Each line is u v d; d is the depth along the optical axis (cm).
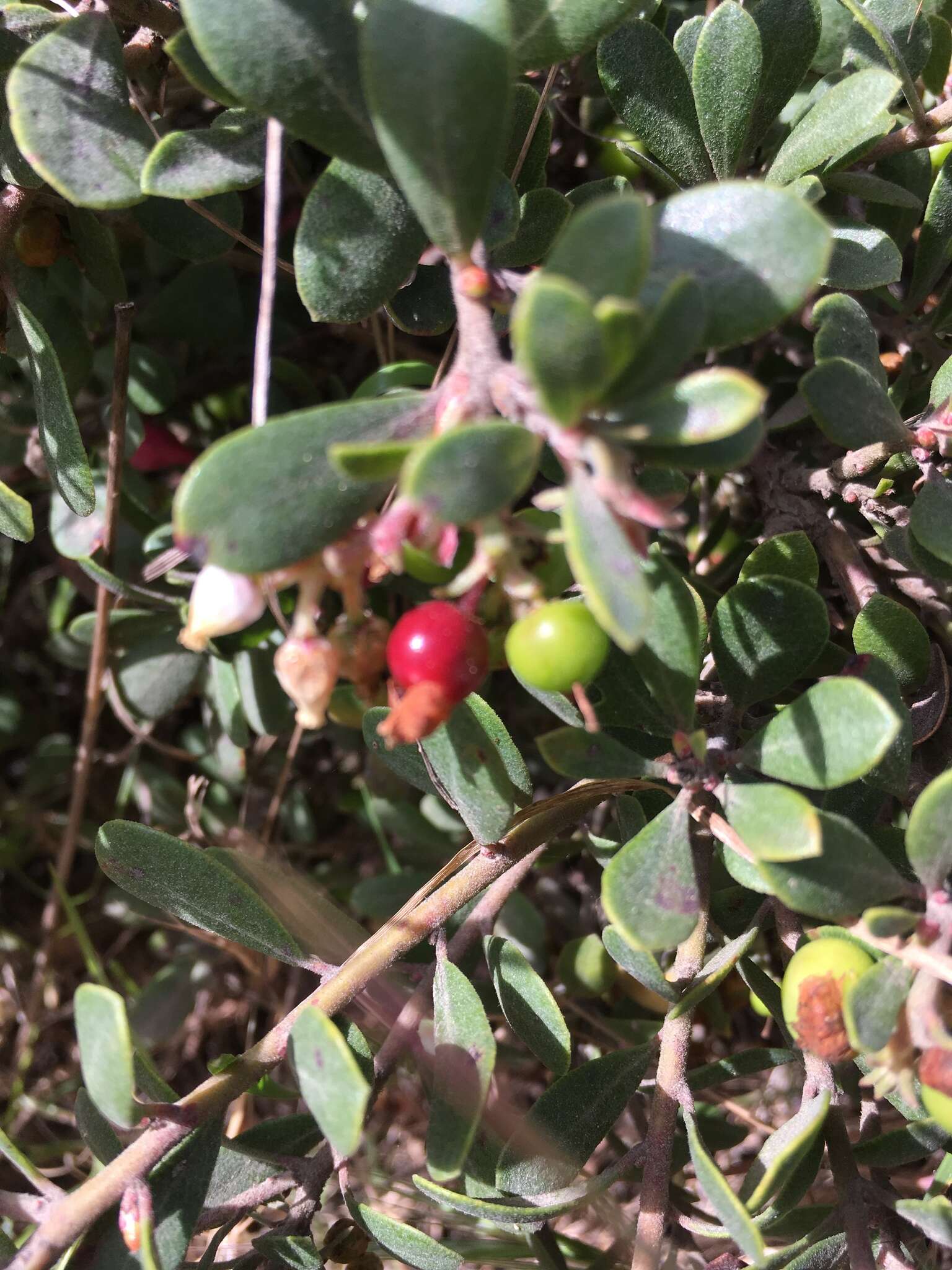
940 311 16
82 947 22
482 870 12
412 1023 13
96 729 21
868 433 11
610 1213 14
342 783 23
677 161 14
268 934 12
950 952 9
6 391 18
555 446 8
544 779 21
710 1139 15
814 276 8
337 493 8
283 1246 11
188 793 21
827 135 13
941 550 11
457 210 8
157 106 15
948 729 14
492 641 10
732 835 10
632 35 13
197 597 9
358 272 11
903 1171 16
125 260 21
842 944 10
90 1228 11
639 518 7
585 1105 12
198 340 19
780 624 11
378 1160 18
